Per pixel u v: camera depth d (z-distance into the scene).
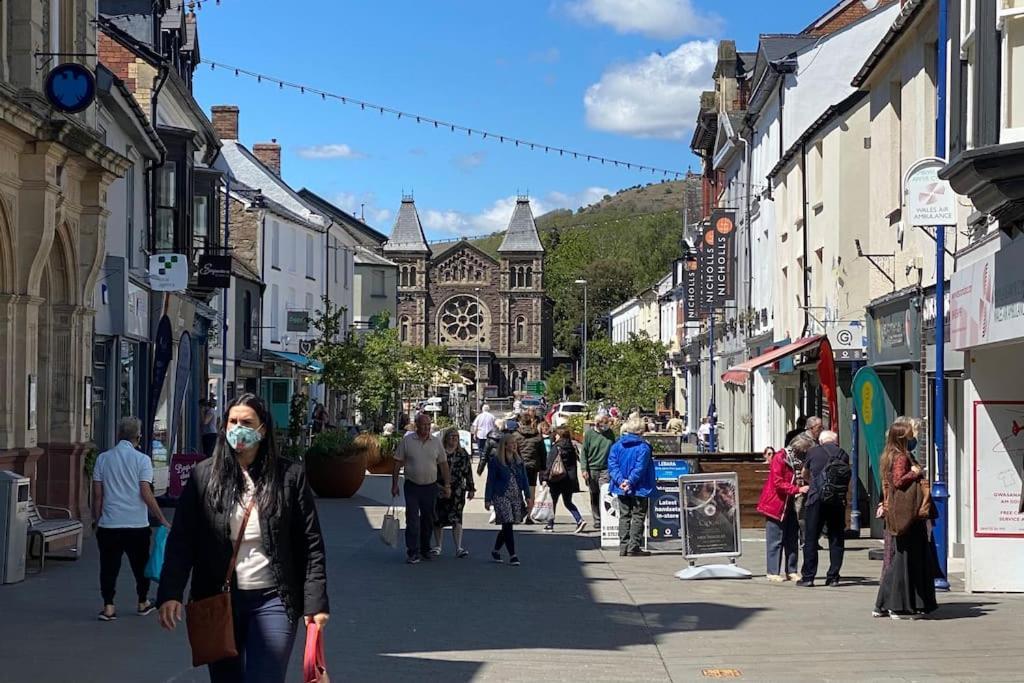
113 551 12.43
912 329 19.69
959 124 15.47
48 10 19.88
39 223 18.69
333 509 25.86
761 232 38.75
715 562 17.66
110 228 25.75
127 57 30.61
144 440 27.97
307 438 33.72
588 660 10.87
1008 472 14.89
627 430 19.84
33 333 18.95
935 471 18.80
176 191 30.61
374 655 10.91
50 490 20.17
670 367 70.19
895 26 20.48
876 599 14.18
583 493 33.19
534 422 23.88
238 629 6.62
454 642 11.63
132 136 26.89
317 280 59.00
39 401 20.16
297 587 6.66
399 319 130.25
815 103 34.16
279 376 51.09
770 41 37.81
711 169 55.84
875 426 18.38
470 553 19.22
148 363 28.64
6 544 14.57
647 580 16.56
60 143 18.83
